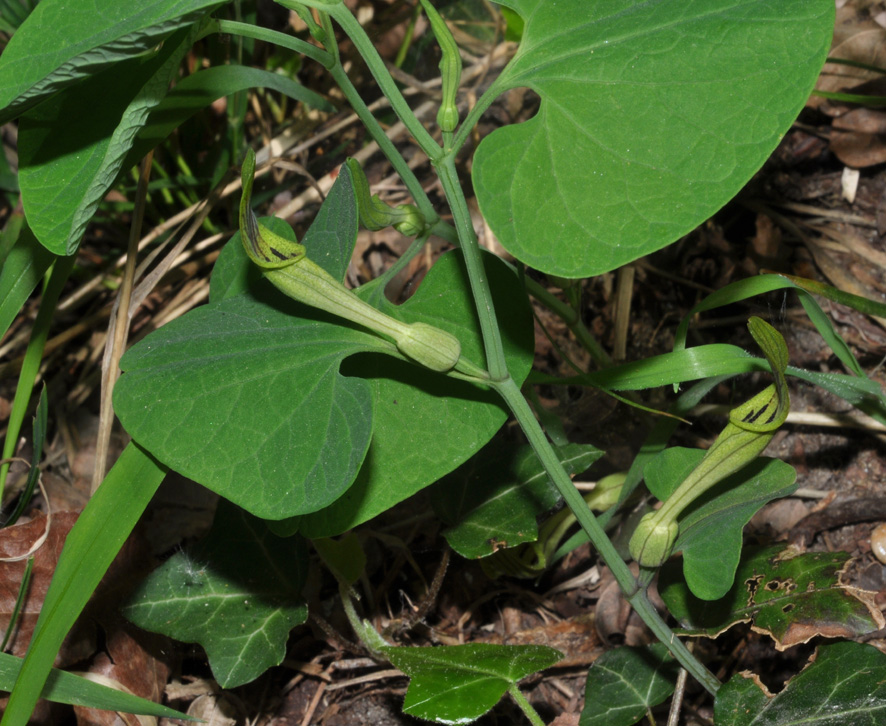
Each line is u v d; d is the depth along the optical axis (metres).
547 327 0.48
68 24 0.31
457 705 0.34
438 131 0.56
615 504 0.39
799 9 0.30
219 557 0.39
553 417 0.39
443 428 0.34
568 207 0.30
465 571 0.43
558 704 0.41
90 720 0.38
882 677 0.34
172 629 0.38
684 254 0.49
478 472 0.39
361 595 0.43
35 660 0.33
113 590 0.39
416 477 0.34
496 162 0.30
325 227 0.34
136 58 0.33
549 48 0.31
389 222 0.34
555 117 0.30
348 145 0.57
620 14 0.31
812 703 0.34
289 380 0.32
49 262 0.38
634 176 0.30
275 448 0.32
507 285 0.35
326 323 0.33
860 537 0.41
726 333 0.47
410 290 0.52
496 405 0.34
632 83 0.30
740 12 0.30
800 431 0.43
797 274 0.47
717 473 0.32
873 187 0.49
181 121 0.37
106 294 0.55
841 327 0.45
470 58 0.58
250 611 0.39
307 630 0.42
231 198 0.54
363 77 0.58
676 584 0.37
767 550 0.37
